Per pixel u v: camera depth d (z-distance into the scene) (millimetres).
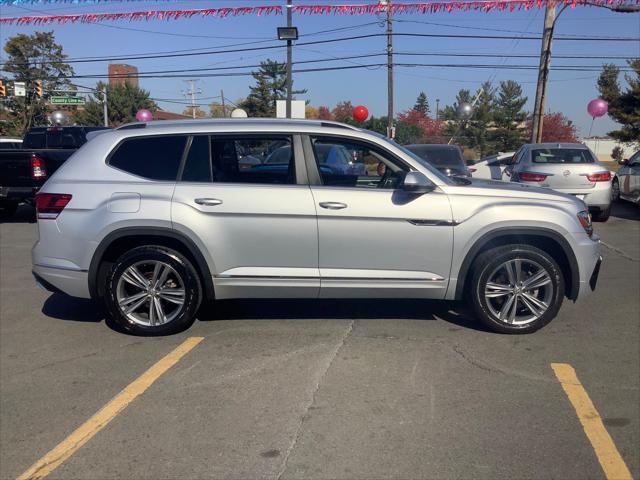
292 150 5098
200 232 4980
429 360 4656
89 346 5066
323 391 4125
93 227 5020
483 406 3893
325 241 4988
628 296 6504
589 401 3967
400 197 4996
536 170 11742
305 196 4973
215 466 3254
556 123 61031
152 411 3883
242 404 3955
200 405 3951
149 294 5168
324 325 5504
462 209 5008
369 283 5059
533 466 3223
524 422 3686
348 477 3135
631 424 3668
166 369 4539
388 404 3922
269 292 5113
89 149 5230
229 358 4738
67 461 3334
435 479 3111
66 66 49250
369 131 5328
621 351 4863
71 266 5102
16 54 47500
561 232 5066
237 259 5039
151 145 5172
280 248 5008
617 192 14727
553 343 5031
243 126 5168
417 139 59688
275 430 3615
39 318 5852
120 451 3420
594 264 5234
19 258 8859
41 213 5172
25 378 4441
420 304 6129
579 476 3137
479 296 5141
